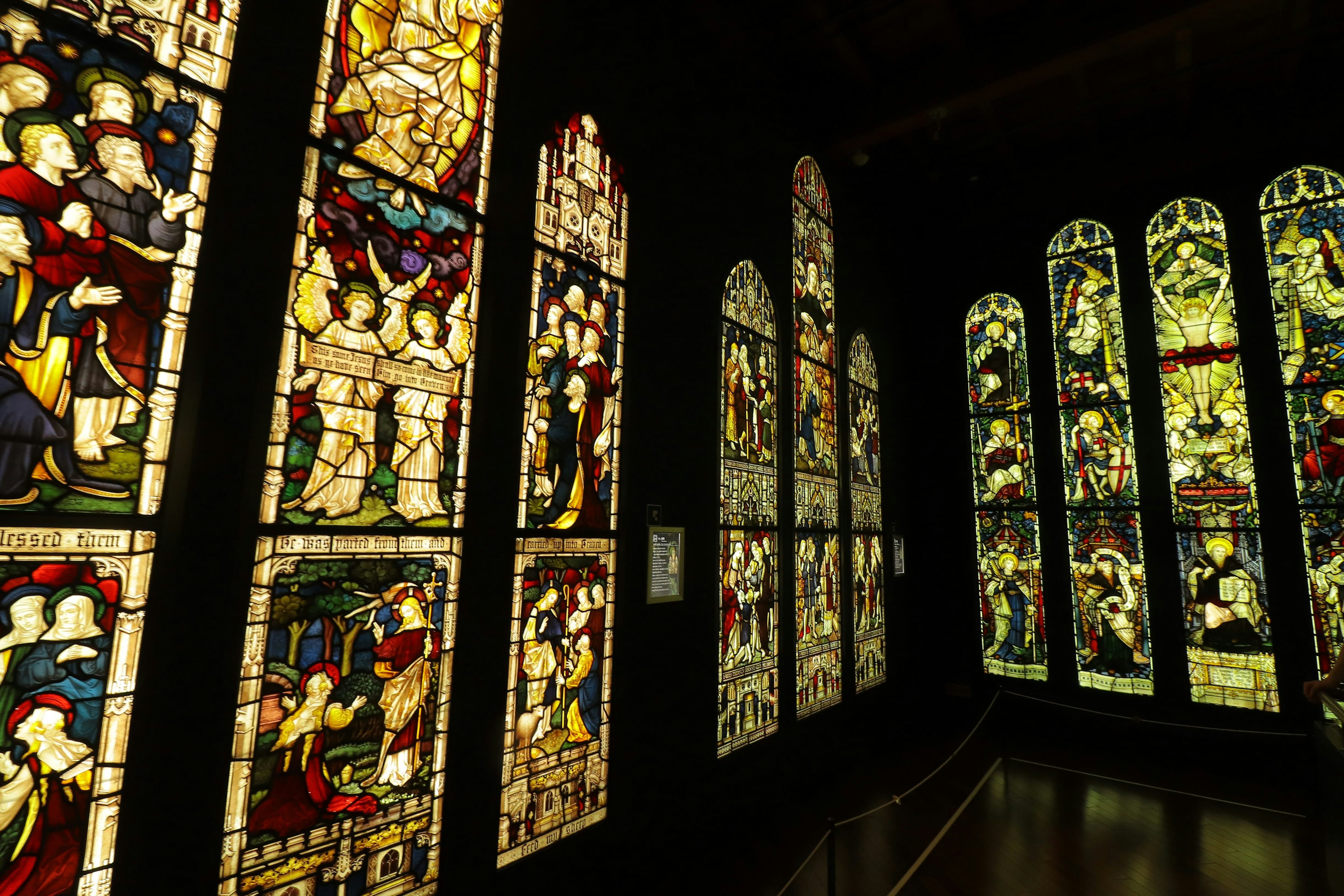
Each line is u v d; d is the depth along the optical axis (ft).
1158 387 31.78
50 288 8.43
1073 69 25.57
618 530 16.98
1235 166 31.14
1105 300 33.94
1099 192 34.01
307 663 10.51
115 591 8.72
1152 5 23.38
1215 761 28.02
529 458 14.82
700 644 19.30
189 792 9.01
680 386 19.67
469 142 14.23
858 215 34.17
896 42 26.84
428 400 12.78
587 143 17.46
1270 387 29.22
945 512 36.83
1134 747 29.86
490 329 13.94
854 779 25.34
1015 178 36.14
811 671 25.26
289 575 10.40
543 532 14.89
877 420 33.68
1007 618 34.53
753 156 25.08
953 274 38.75
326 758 10.64
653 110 19.99
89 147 8.90
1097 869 18.25
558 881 14.17
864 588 30.30
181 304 9.63
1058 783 25.70
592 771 15.51
